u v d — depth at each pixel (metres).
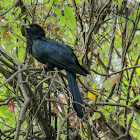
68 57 9.87
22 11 10.56
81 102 8.61
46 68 10.30
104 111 9.68
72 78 9.37
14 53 11.12
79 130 9.81
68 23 8.88
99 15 9.73
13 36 9.88
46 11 10.98
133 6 12.01
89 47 10.98
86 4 12.42
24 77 9.23
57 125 10.94
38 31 10.58
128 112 11.38
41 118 9.30
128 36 12.00
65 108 11.61
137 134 10.59
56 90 10.25
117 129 10.95
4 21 9.55
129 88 10.61
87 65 10.53
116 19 12.28
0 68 8.73
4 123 10.23
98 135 11.01
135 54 12.41
